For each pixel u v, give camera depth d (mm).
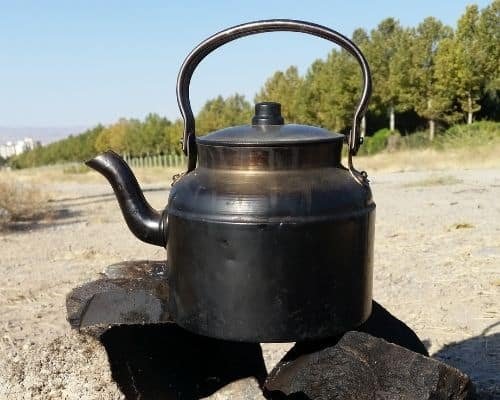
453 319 1236
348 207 553
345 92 8383
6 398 923
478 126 7434
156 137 13750
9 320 1339
